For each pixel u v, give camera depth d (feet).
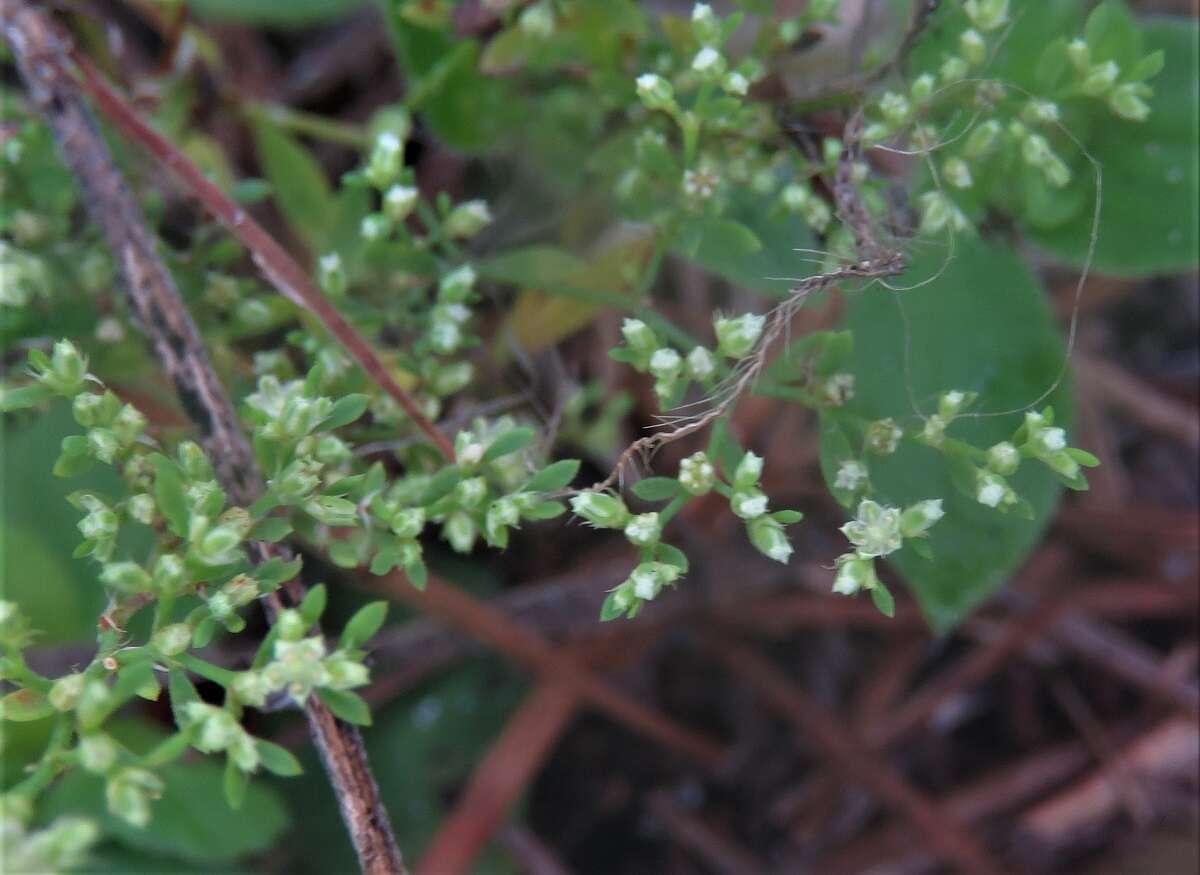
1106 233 0.50
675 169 0.48
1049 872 0.60
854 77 0.49
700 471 0.44
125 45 0.62
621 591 0.43
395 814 0.57
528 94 0.53
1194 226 0.50
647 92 0.47
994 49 0.48
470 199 0.57
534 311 0.54
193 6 0.56
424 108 0.53
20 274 0.48
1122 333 0.68
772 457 0.59
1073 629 0.61
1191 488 0.66
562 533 0.59
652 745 0.63
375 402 0.48
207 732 0.41
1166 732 0.60
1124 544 0.61
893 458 0.49
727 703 0.64
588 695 0.58
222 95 0.56
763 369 0.47
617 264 0.53
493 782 0.57
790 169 0.50
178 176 0.47
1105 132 0.50
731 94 0.48
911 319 0.49
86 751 0.41
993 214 0.50
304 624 0.42
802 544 0.60
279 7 0.56
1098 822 0.60
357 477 0.44
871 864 0.61
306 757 0.56
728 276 0.49
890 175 0.52
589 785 0.63
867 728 0.61
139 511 0.44
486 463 0.45
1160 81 0.50
